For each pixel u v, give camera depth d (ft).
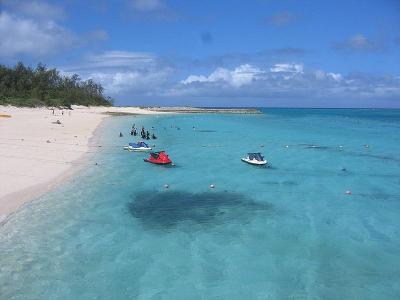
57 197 72.64
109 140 155.43
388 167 115.34
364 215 69.31
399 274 47.29
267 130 240.73
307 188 88.07
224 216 67.00
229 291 42.70
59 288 42.37
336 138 194.08
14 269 45.93
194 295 41.78
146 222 62.90
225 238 57.21
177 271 46.80
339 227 62.85
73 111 375.25
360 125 309.63
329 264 49.52
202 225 62.34
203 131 224.12
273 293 42.50
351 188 88.94
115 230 58.85
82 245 53.01
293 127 273.33
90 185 82.84
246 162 115.34
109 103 604.08
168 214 67.15
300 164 118.01
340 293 42.83
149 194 79.00
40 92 421.18
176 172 100.22
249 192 83.05
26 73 446.19
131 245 53.72
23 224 58.90
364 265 49.47
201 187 85.92
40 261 48.06
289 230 61.00
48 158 107.14
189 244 54.70
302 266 48.83
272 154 136.77
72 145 134.51
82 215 64.39
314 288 43.70
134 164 107.76
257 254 51.93
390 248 54.70
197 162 115.85
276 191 84.58
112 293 41.75
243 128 255.29
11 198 69.51
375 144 170.30
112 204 71.05
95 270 46.42
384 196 82.38
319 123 334.24
